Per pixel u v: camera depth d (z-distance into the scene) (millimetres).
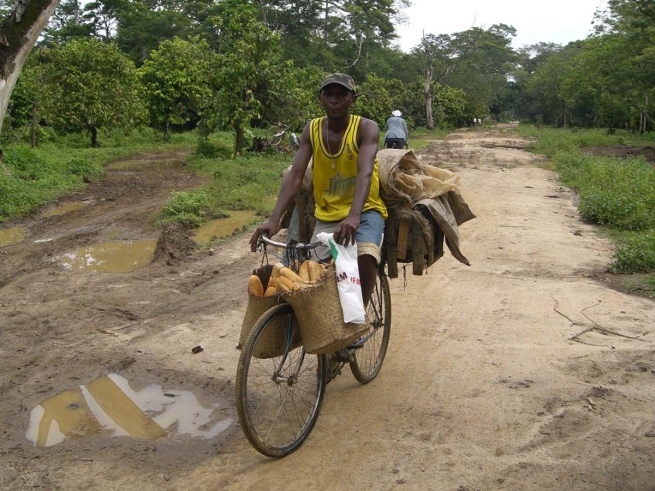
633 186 11859
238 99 19609
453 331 5484
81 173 16453
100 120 24906
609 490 3217
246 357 3340
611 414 3979
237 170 15500
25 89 21734
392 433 3846
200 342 5340
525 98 88438
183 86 28141
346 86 3693
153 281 7137
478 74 69625
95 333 5605
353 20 57250
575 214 11031
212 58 19875
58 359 5062
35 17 7793
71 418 4160
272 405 4195
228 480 3412
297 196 4324
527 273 7168
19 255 8695
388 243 4305
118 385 4617
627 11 30500
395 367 4809
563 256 7906
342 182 3939
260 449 3482
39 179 14758
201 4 54812
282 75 20156
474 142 33188
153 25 48906
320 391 3896
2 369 4906
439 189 4348
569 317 5723
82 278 7320
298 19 51531
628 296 6340
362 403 4234
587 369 4641
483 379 4531
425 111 54125
